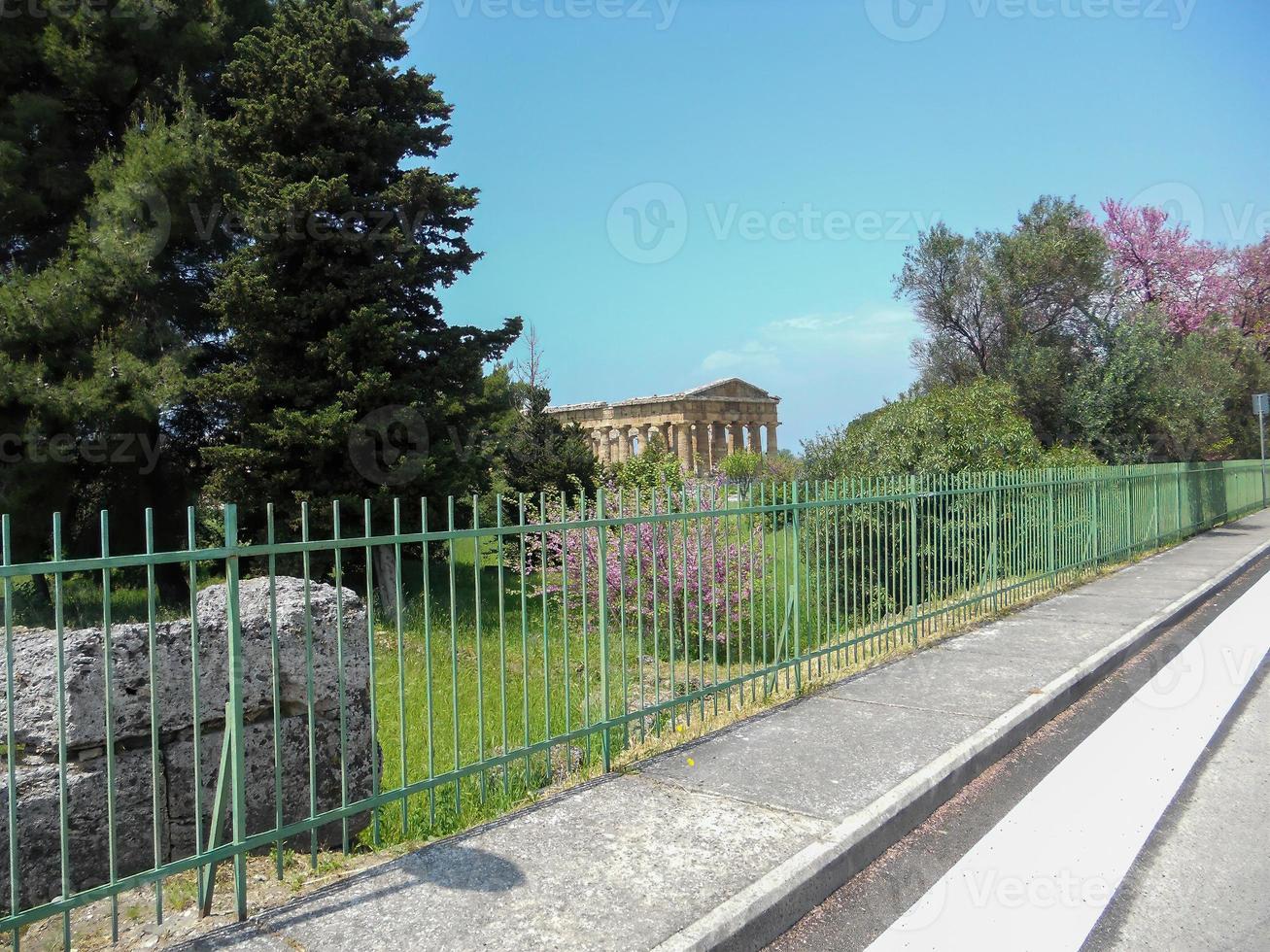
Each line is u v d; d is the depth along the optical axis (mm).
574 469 19500
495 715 6137
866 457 11555
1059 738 5652
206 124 11898
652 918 3174
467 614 10547
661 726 5324
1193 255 30234
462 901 3318
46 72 12945
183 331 13484
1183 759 5184
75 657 3484
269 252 11203
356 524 11234
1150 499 14742
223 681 3816
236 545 3197
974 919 3389
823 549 7660
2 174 11578
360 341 11234
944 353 22406
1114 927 3307
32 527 11945
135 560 2914
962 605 8734
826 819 4059
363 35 11828
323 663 4094
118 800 3562
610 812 4180
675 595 8180
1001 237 21703
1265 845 4012
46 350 11312
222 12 13773
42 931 3229
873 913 3475
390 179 12406
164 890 3510
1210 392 21375
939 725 5488
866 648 7281
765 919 3271
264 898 3375
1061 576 11180
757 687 6566
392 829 4133
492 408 13539
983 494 9172
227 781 3295
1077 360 19969
